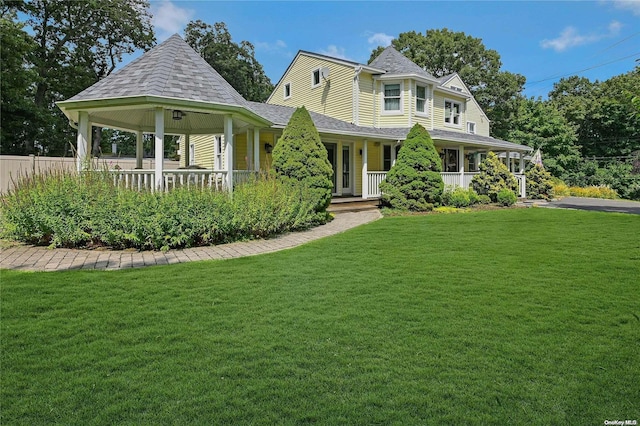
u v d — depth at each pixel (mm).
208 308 3934
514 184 17312
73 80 25203
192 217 7141
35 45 19781
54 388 2465
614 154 34250
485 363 2812
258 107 14867
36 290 4422
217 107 8617
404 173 13453
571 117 36719
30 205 6930
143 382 2541
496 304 4059
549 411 2264
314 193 9906
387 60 18641
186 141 13789
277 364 2793
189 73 9211
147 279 4961
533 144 30250
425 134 13734
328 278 5066
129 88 8273
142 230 6730
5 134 19625
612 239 8078
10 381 2539
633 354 2957
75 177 7387
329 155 15820
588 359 2875
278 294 4398
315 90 18812
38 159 12648
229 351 2996
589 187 26078
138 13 27359
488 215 12625
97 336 3246
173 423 2135
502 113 32594
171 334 3301
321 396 2398
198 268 5559
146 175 8305
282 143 10375
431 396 2402
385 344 3117
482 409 2275
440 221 10977
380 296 4328
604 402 2354
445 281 4926
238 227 7734
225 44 35875
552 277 5121
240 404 2307
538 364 2801
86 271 5309
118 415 2199
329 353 2965
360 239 8016
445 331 3369
